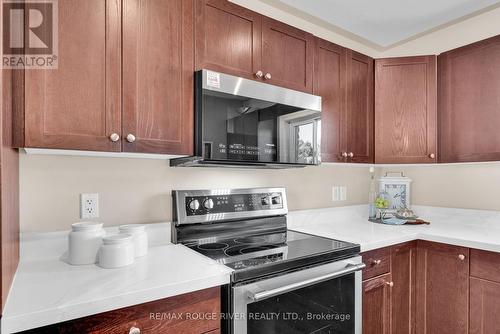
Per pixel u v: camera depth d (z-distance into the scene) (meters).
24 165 1.20
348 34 2.34
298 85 1.66
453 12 1.99
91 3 1.07
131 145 1.15
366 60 2.03
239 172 1.81
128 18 1.15
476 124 1.80
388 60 2.05
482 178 2.06
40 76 0.98
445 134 1.94
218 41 1.38
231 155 1.34
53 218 1.25
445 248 1.69
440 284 1.71
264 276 1.14
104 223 1.37
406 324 1.74
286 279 1.18
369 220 2.27
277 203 1.80
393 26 2.20
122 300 0.84
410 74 2.01
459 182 2.18
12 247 0.92
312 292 1.28
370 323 1.56
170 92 1.24
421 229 1.90
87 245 1.12
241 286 1.06
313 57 1.74
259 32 1.52
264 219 1.78
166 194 1.54
